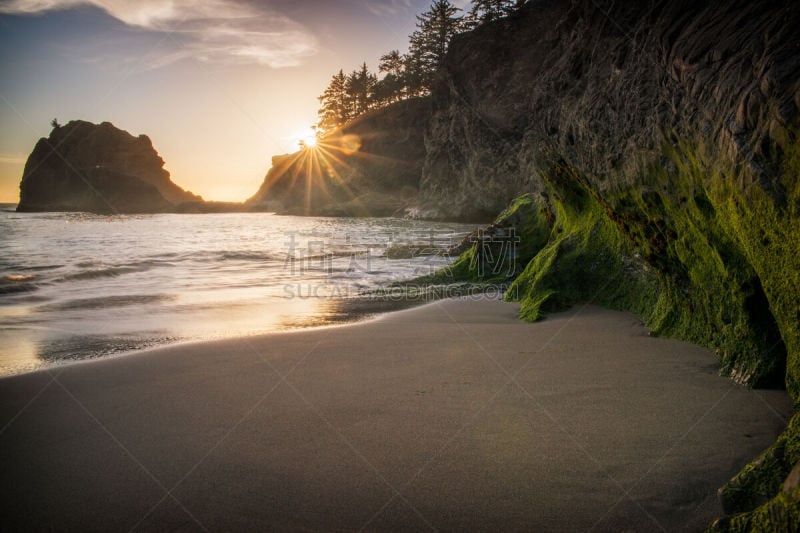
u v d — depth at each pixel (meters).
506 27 37.66
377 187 61.66
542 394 3.19
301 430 2.80
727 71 2.41
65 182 85.19
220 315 6.61
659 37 3.28
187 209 82.62
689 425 2.62
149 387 3.57
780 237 2.04
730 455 2.29
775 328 2.98
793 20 2.06
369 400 3.21
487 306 6.85
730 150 2.27
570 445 2.50
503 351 4.27
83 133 97.06
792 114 1.83
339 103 74.44
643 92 3.59
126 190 85.25
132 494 2.23
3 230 26.62
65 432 2.86
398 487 2.21
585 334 4.67
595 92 4.47
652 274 5.07
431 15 59.56
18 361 4.43
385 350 4.46
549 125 5.69
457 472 2.30
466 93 38.47
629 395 3.08
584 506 2.02
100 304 7.30
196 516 2.06
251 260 13.05
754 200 2.12
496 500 2.08
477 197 38.22
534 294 6.20
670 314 4.43
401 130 62.56
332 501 2.13
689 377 3.31
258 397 3.33
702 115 2.62
